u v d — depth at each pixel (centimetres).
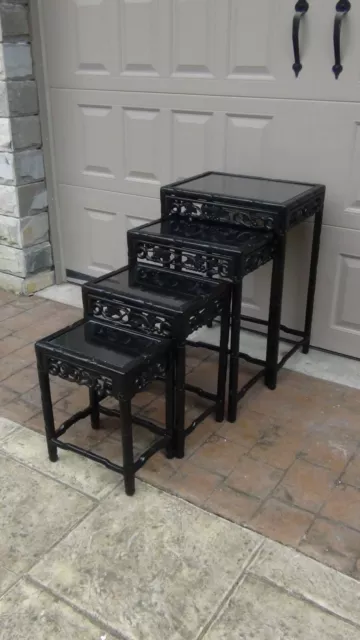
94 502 187
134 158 300
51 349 182
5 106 299
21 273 338
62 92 310
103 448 212
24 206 325
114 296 193
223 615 151
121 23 274
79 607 153
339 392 246
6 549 170
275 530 176
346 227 251
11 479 197
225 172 272
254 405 237
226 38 248
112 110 296
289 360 271
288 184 247
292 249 267
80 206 334
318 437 218
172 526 178
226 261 200
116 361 175
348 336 269
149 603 154
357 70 225
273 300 230
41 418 230
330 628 147
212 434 220
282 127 250
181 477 198
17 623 149
